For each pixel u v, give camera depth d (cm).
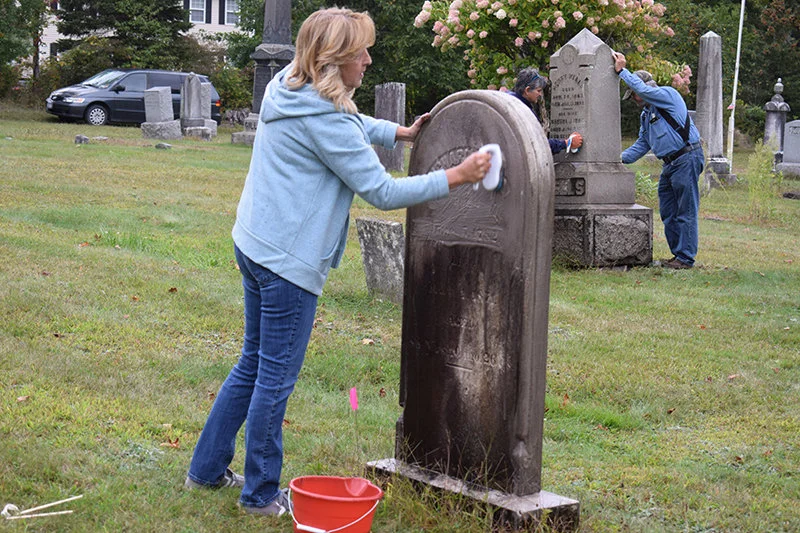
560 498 363
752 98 4456
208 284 823
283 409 364
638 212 1079
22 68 4116
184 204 1312
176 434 468
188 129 2814
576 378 642
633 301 898
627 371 662
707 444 532
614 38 1509
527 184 345
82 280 788
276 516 366
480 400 368
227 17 5322
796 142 2412
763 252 1228
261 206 350
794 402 619
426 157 390
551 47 1435
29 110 3566
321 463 445
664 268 1079
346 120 341
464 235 369
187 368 598
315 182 347
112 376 562
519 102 357
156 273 847
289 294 349
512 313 353
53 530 341
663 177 1091
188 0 5244
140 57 4159
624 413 583
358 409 554
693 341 761
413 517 367
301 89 345
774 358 726
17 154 1777
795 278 1053
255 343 378
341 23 339
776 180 1867
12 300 693
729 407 605
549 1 1380
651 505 426
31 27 3706
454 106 376
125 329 668
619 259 1068
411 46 4028
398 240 805
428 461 393
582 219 1053
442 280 380
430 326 387
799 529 406
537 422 359
